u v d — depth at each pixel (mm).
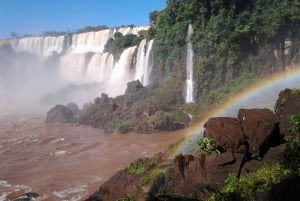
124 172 30047
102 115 71125
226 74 69000
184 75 74062
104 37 117250
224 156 24203
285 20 67062
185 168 25234
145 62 86688
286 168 22297
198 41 73062
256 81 63219
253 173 23141
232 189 21312
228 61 68500
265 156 24359
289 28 67250
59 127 69938
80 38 123750
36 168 43125
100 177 39031
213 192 22703
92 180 38062
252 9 74875
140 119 66312
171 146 39562
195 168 24531
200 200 22562
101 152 50188
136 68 90500
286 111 27734
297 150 23141
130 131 63844
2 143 56625
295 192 19750
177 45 77062
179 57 76562
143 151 49781
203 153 25141
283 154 23500
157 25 84062
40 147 53906
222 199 21219
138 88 76375
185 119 64562
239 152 24656
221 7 73438
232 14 72938
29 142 57188
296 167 22078
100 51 116125
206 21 73875
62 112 75062
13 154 50094
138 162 33094
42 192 34844
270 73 66938
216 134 25453
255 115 25781
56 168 42906
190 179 24281
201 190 23344
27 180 38656
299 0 70250
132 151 50031
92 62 106250
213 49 70688
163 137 58344
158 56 81625
